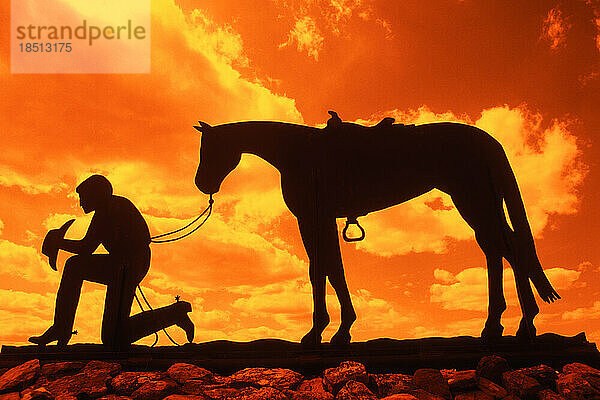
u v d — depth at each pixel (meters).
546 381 4.91
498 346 5.29
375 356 5.26
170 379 5.10
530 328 5.37
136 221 5.88
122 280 5.64
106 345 5.50
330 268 5.56
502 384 4.98
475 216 5.66
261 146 5.86
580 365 5.09
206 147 5.89
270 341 5.48
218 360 5.29
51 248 5.72
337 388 4.92
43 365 5.28
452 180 5.71
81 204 5.87
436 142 5.78
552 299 5.52
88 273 5.70
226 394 4.90
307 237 5.61
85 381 5.08
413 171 5.71
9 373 5.18
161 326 5.66
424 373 5.05
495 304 5.51
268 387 4.95
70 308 5.64
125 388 4.97
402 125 5.87
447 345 5.44
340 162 5.72
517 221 5.66
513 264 5.54
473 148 5.76
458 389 4.95
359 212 5.71
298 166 5.78
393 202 5.73
